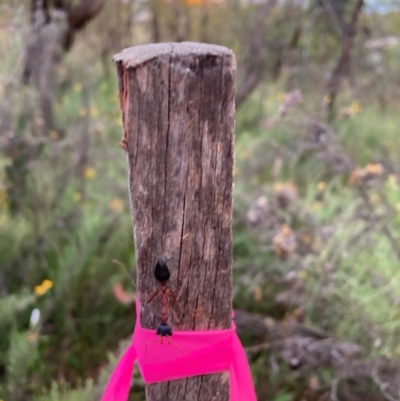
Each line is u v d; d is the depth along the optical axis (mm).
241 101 4734
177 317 1001
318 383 2092
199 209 906
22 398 1940
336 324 2127
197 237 930
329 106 4168
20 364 1800
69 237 2602
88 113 3156
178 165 865
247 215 2514
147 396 1095
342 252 2139
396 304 1970
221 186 898
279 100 4566
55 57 3609
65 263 2342
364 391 2049
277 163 3238
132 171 879
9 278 2430
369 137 4109
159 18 5332
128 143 861
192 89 810
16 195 2783
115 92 4863
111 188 3025
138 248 944
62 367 2193
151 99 816
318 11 4434
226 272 989
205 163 870
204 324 1021
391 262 2135
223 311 1025
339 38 4684
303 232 2369
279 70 5113
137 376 2064
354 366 1872
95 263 2521
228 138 865
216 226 933
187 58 792
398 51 4332
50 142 2971
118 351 2064
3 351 2076
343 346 1854
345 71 4324
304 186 3348
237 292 2498
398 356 1902
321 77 4395
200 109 827
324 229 2254
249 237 2672
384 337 1951
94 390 1767
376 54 4484
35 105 3107
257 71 4891
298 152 3334
